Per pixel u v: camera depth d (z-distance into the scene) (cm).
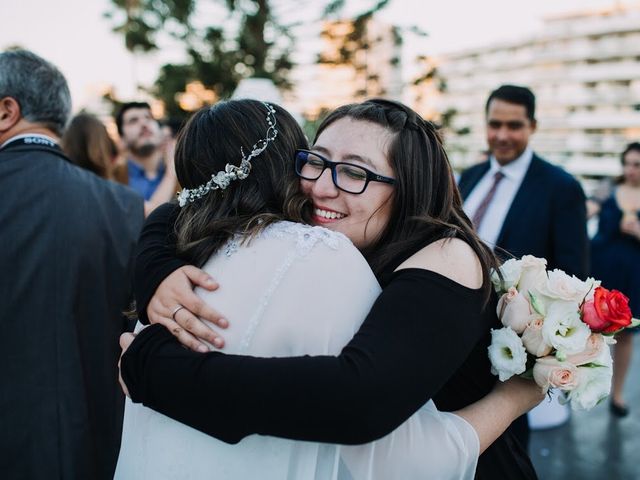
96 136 277
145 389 88
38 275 146
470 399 112
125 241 168
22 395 143
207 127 104
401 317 83
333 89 938
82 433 149
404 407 79
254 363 80
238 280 91
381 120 109
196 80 919
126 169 345
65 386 147
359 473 91
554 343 97
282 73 902
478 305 94
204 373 81
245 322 88
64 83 169
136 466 99
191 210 105
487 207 273
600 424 344
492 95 271
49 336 147
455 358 86
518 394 108
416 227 106
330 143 109
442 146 115
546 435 329
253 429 79
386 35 910
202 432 84
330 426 76
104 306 160
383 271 102
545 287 103
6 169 150
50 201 152
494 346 101
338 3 864
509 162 270
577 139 6494
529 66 6862
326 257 90
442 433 94
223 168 102
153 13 899
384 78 932
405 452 90
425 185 108
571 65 6644
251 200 101
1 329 142
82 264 154
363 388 75
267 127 106
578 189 247
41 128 165
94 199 162
